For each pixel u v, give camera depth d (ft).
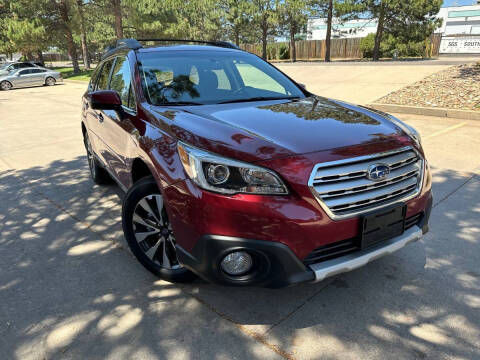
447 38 139.54
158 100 10.46
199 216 7.32
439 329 7.95
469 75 36.09
